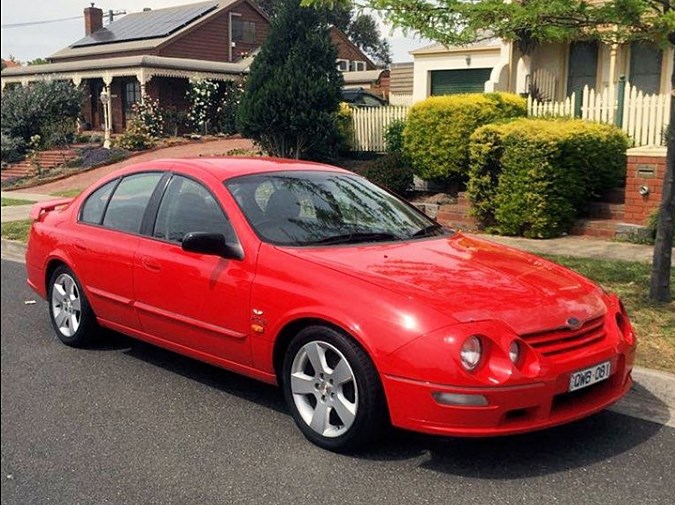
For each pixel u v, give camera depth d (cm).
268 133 1744
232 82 3127
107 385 543
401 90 3133
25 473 406
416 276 433
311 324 435
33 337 669
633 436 451
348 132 1881
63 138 2762
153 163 593
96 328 622
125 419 480
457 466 409
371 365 405
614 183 1152
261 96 1703
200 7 3619
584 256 918
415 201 1377
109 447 438
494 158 1131
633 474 400
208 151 2350
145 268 541
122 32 3681
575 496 376
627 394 510
